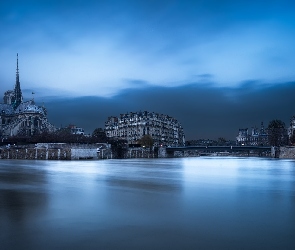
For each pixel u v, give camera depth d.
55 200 38.88
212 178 70.12
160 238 24.00
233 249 21.81
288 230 25.92
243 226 27.09
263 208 34.25
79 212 32.06
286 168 112.56
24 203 36.75
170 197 41.41
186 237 24.22
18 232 25.34
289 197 41.75
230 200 39.19
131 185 55.19
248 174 82.88
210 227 26.77
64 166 119.56
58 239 23.75
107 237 24.22
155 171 93.31
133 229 26.17
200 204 36.47
